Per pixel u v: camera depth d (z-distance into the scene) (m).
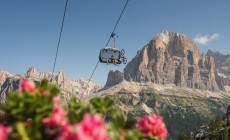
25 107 4.28
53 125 4.15
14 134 3.79
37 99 4.28
